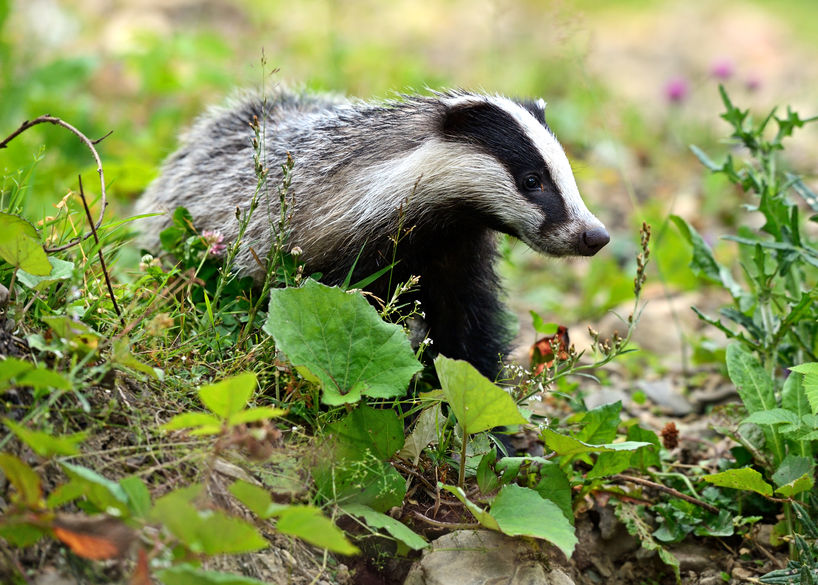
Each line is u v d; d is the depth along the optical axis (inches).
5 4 625.3
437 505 273.9
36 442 203.5
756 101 861.8
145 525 209.3
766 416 294.5
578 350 462.3
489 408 255.3
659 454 336.5
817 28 1107.9
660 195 675.4
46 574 206.4
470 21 1055.0
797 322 331.0
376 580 268.4
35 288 260.2
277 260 339.0
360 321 273.7
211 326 298.7
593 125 761.0
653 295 527.2
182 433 254.1
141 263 312.7
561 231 339.9
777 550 305.7
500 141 342.0
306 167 355.3
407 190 340.2
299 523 206.7
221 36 794.8
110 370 252.7
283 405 280.7
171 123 643.5
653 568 308.5
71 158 554.3
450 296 373.7
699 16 1143.6
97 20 853.8
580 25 469.1
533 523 250.8
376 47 871.1
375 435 271.4
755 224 608.1
